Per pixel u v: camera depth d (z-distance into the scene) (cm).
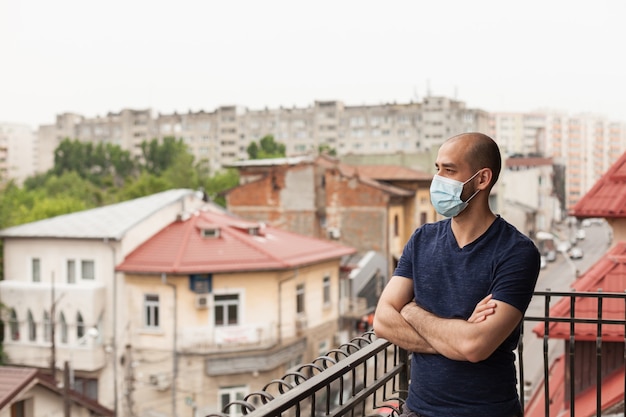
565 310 925
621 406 828
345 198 3978
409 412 296
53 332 2394
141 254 2648
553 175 8194
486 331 270
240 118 12231
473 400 281
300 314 2812
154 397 2577
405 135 10962
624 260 961
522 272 278
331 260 3061
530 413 1099
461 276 287
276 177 4088
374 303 3697
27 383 1684
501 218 297
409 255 311
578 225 8069
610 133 15438
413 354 302
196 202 3167
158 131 12888
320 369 318
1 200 4753
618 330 881
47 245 2717
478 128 11150
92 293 2569
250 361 2558
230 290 2581
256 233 2928
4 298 2716
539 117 15188
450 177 290
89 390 2647
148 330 2573
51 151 13788
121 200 6344
